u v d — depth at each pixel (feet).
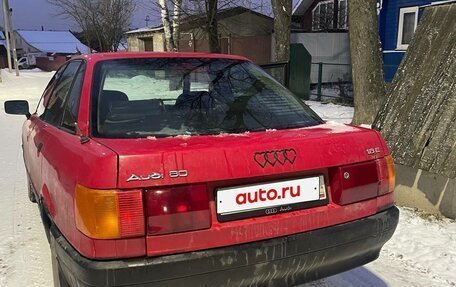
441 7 14.97
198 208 6.32
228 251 6.48
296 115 9.08
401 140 13.91
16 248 12.10
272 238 6.83
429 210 13.89
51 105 11.01
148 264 6.09
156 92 8.73
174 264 6.19
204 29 50.42
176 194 6.23
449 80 13.52
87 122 7.79
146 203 6.11
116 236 6.04
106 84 8.56
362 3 24.23
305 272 7.22
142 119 7.98
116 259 6.10
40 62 165.68
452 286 9.95
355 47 24.97
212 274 6.43
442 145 12.75
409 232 12.69
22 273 10.69
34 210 14.99
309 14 77.77
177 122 8.04
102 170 6.13
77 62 10.21
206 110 8.52
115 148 6.57
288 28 40.98
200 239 6.37
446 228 12.84
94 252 6.13
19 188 17.61
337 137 7.52
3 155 23.99
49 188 8.25
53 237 7.46
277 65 12.59
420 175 13.97
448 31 14.29
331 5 71.82
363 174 7.55
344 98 45.03
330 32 59.77
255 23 69.87
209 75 9.54
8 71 116.37
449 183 13.26
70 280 6.97
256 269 6.70
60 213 7.29
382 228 7.71
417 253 11.53
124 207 6.03
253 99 9.21
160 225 6.15
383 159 7.88
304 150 7.10
